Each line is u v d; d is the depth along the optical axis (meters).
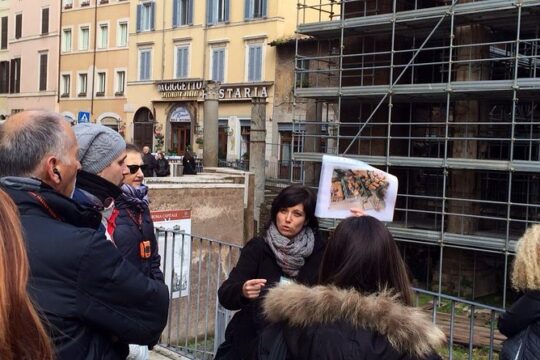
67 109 44.31
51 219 2.01
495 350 9.05
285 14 33.12
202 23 36.38
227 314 6.04
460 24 15.73
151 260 3.50
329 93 17.72
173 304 7.71
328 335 1.96
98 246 2.00
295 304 2.04
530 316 3.26
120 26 41.09
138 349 3.32
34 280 1.87
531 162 13.58
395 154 18.22
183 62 37.47
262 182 18.80
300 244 3.32
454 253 15.62
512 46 16.86
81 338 1.95
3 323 1.38
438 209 17.28
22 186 2.04
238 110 34.69
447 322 9.45
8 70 49.56
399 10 17.56
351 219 2.28
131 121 40.16
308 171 20.52
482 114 16.28
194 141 36.47
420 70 17.95
